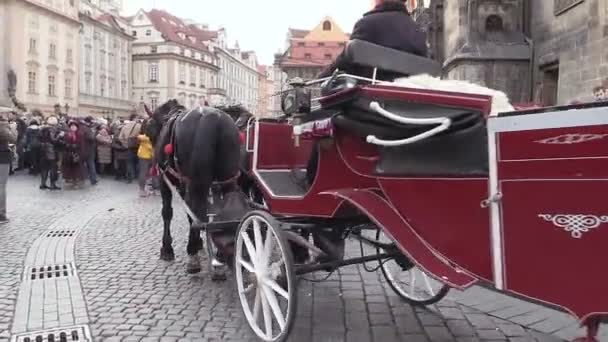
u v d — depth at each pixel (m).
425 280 4.98
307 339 4.28
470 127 3.03
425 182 3.31
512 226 2.80
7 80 55.50
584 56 11.43
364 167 3.72
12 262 6.75
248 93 122.00
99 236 8.34
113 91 77.94
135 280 5.91
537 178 2.67
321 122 3.99
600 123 2.40
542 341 4.25
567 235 2.59
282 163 5.32
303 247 4.49
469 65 14.23
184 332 4.44
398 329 4.51
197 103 7.28
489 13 14.48
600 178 2.45
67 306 5.07
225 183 5.57
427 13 17.47
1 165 9.57
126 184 16.67
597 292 2.53
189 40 92.94
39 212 10.79
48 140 15.01
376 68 4.00
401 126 3.34
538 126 2.62
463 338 4.32
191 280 5.90
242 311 4.88
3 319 4.78
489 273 2.98
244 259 4.55
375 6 4.46
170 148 5.69
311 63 60.81
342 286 5.75
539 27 13.88
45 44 60.72
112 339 4.30
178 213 10.64
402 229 3.38
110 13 81.31
